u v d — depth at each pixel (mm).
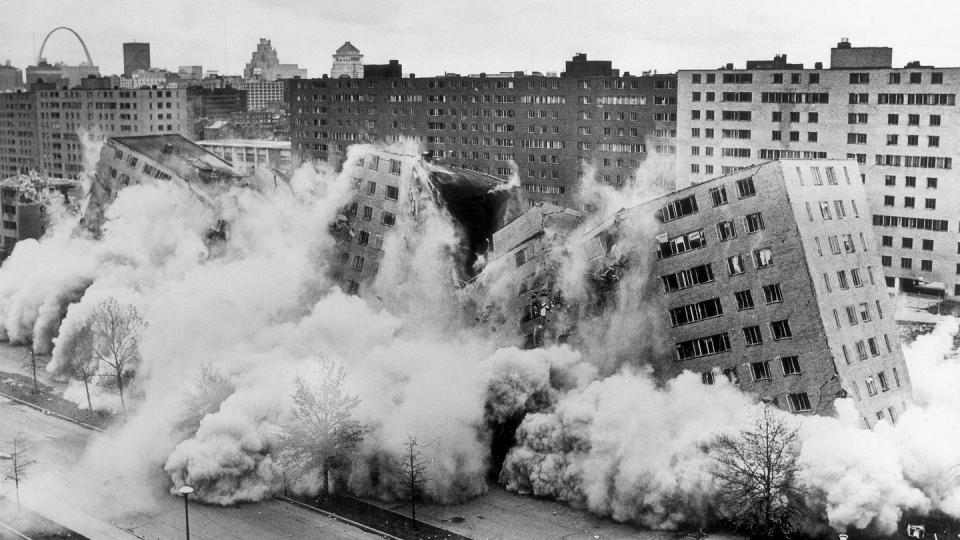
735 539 88250
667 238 105188
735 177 100312
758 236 98812
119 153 169625
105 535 89938
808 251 97125
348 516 94438
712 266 102000
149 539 89125
